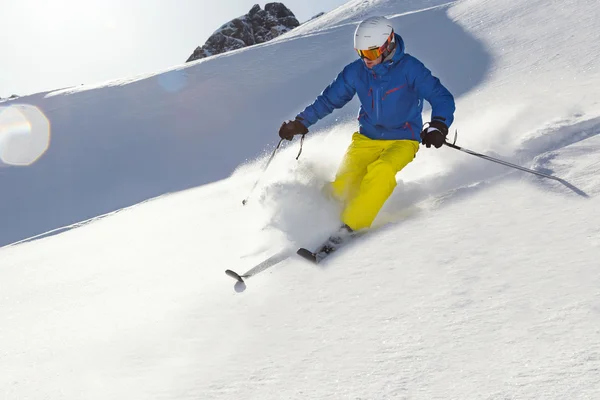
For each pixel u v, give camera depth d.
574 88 5.68
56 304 3.85
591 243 2.25
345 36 18.72
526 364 1.59
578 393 1.40
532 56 8.85
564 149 3.62
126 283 3.92
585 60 6.99
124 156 14.88
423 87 3.88
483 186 3.43
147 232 5.75
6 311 4.03
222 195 6.83
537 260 2.24
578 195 2.85
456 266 2.40
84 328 3.13
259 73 17.34
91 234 6.99
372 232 3.26
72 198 13.81
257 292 2.85
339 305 2.38
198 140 14.52
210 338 2.46
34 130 17.55
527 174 3.40
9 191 14.70
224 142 14.00
